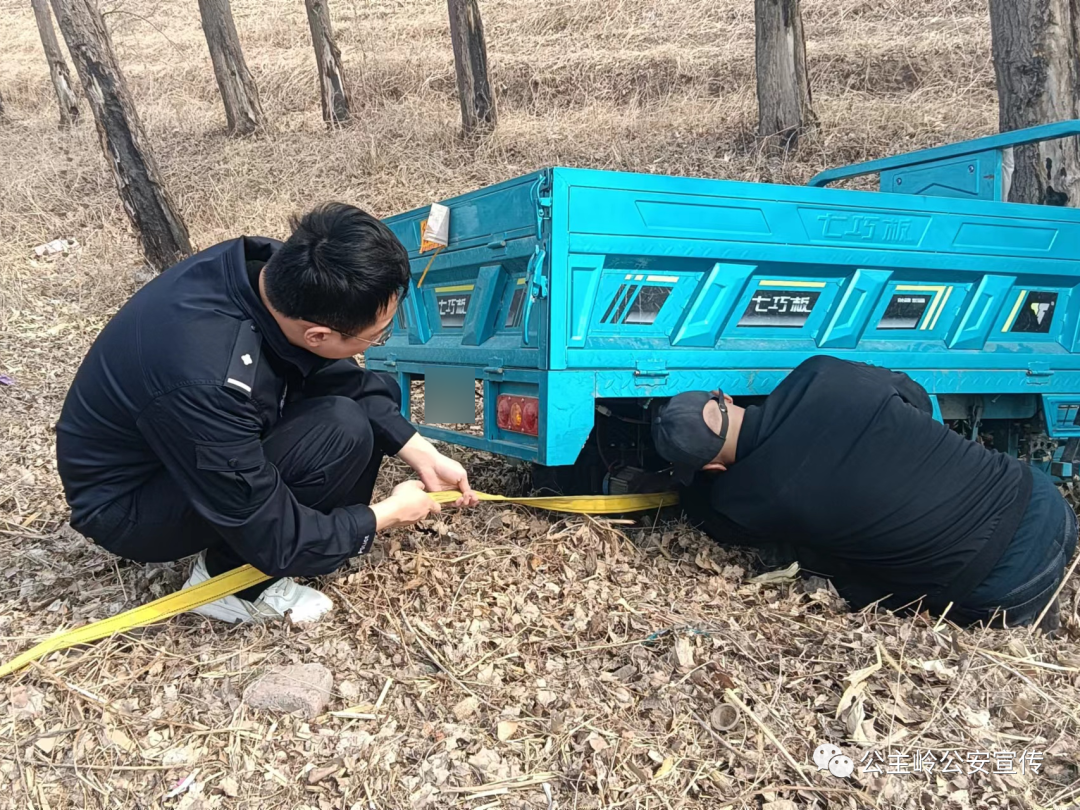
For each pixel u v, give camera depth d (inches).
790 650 98.7
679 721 86.1
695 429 104.0
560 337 105.2
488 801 76.1
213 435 79.0
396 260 79.7
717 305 116.4
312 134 461.7
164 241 317.1
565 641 99.2
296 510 88.8
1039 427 150.9
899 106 397.4
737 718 85.7
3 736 84.1
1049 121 200.7
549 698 89.1
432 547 118.7
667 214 109.3
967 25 490.9
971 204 131.3
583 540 119.1
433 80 532.1
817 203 119.0
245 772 79.4
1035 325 144.6
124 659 96.2
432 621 102.4
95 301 309.4
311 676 89.8
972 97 408.5
